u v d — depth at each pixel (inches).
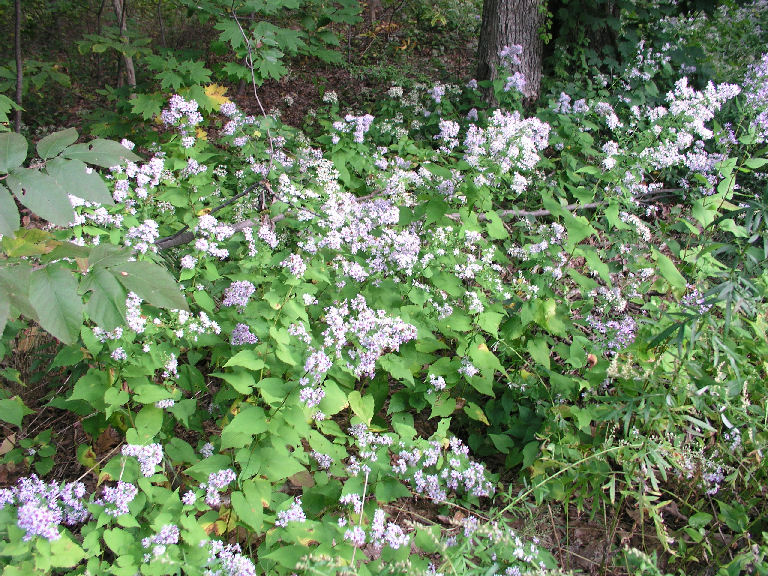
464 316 126.8
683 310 115.1
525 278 144.2
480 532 85.0
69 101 361.7
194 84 203.9
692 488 112.5
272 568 89.4
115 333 98.0
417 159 221.0
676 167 235.5
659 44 304.8
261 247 129.2
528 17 300.5
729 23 393.1
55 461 134.5
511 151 145.3
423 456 107.0
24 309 53.7
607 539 109.8
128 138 229.6
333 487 106.7
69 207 53.8
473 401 140.6
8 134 56.8
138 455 92.6
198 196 151.8
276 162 188.5
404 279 139.2
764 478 109.7
